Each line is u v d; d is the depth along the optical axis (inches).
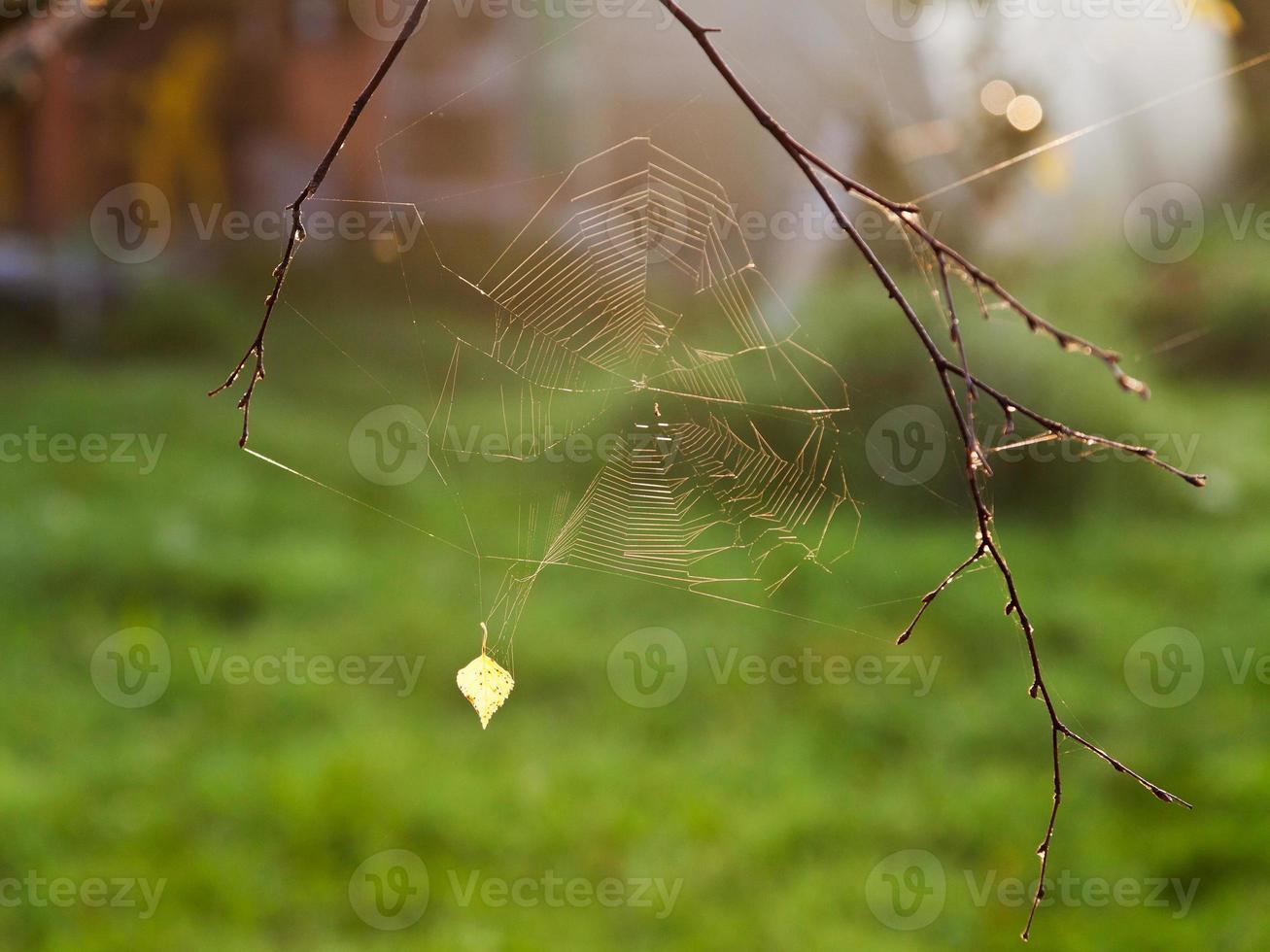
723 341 131.8
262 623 214.1
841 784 169.2
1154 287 410.9
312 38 438.9
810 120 332.8
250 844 148.2
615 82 365.4
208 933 130.6
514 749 175.9
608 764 171.0
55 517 246.7
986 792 163.6
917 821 158.6
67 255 419.2
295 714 182.4
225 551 237.9
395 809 155.9
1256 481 282.4
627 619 221.1
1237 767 161.6
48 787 156.1
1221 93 481.7
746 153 281.9
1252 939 129.5
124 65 430.3
